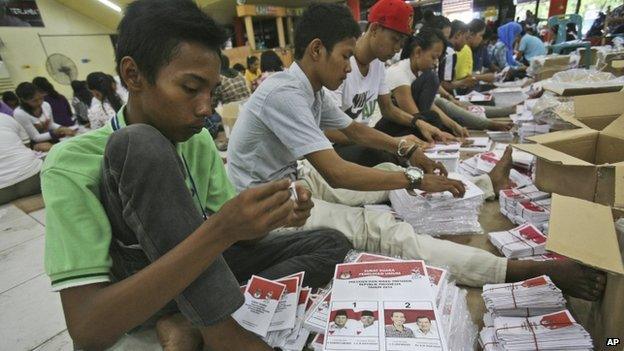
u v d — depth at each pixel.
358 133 1.65
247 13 8.24
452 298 0.92
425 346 0.71
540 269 1.02
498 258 1.11
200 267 0.58
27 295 1.64
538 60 3.58
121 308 0.57
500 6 7.71
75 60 7.95
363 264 0.96
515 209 1.44
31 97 3.90
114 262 0.77
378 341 0.73
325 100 1.53
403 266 0.93
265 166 1.36
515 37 5.38
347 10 1.21
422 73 2.56
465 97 3.72
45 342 1.33
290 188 0.62
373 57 1.90
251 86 5.68
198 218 0.68
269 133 1.28
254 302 0.98
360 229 1.31
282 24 9.43
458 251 1.15
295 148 1.17
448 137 2.18
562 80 2.28
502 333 0.84
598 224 0.79
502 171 1.70
